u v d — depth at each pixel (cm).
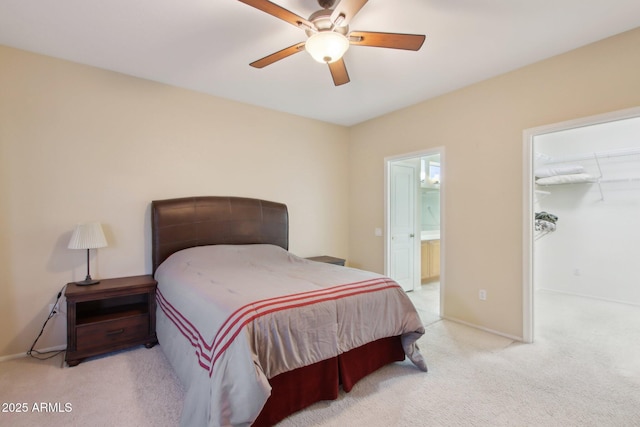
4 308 252
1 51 248
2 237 250
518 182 291
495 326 308
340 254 476
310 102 377
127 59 271
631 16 212
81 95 279
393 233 446
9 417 181
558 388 211
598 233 441
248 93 348
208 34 231
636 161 411
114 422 178
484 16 210
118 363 247
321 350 187
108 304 294
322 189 455
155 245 306
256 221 374
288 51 197
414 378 225
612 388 211
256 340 162
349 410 189
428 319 349
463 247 334
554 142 485
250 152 384
